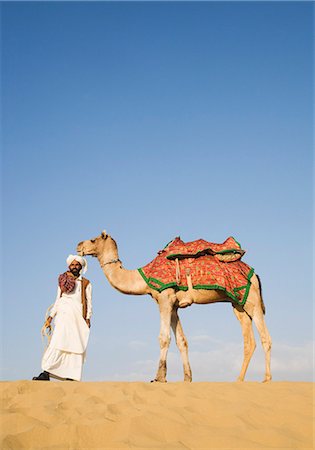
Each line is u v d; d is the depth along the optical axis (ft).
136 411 22.02
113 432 20.13
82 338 30.45
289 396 24.50
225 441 19.74
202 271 34.37
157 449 18.74
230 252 35.37
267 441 20.21
